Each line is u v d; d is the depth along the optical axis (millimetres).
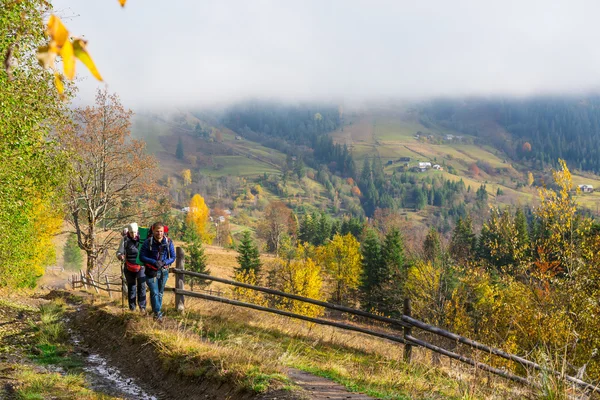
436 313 25797
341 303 68875
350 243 66312
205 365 7727
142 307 11164
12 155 12172
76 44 983
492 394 6457
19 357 9086
